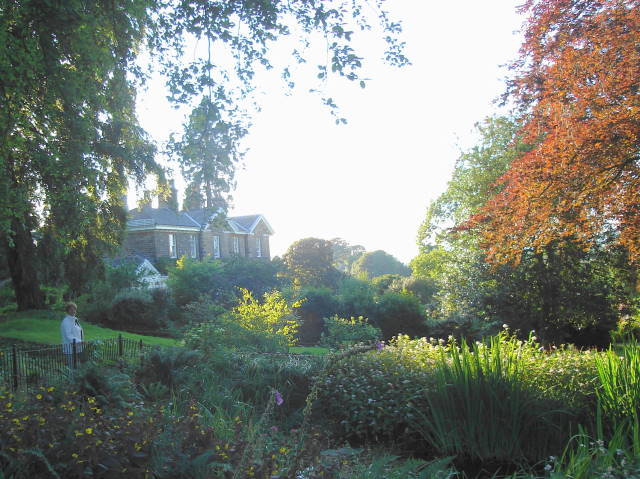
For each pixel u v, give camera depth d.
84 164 11.00
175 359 6.92
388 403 5.98
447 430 5.57
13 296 23.23
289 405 6.51
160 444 3.47
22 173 11.84
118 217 16.77
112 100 10.70
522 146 20.03
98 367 4.96
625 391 5.20
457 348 6.71
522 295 16.62
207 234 38.66
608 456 3.57
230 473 3.12
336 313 20.62
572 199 9.91
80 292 20.39
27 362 8.66
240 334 11.29
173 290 23.38
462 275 19.02
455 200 26.62
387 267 73.75
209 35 7.62
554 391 5.74
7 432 3.14
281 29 8.02
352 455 5.20
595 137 9.45
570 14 10.71
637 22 9.41
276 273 28.30
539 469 5.09
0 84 8.90
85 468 3.04
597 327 17.42
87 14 8.69
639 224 9.72
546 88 10.61
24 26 8.72
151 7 8.24
